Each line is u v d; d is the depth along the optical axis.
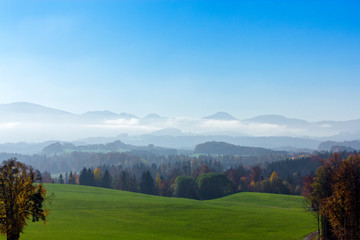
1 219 39.53
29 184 41.47
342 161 50.31
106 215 71.56
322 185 51.06
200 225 65.56
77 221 64.56
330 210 44.69
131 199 94.00
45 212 43.16
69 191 105.44
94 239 49.78
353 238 42.59
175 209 80.81
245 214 77.75
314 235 56.53
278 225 66.69
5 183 40.41
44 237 50.03
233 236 57.28
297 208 99.19
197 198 149.62
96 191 110.81
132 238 51.56
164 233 57.88
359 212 42.66
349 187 43.72
